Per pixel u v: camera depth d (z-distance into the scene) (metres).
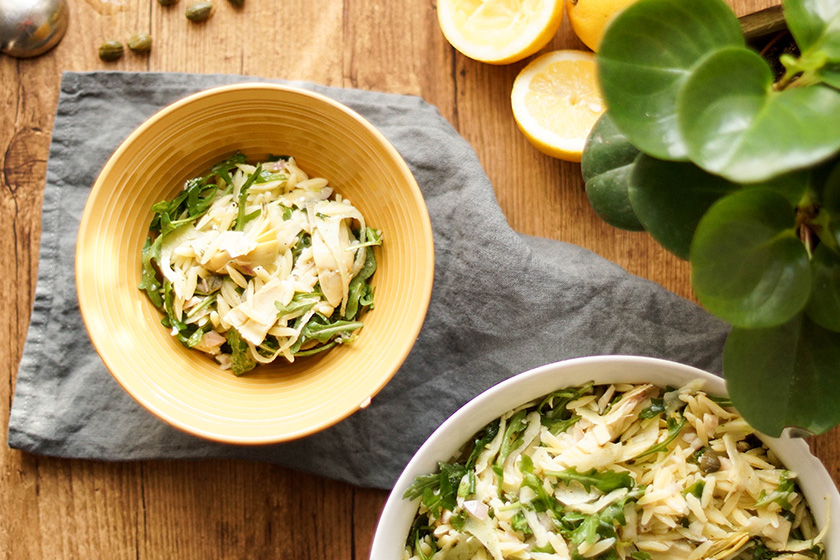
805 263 0.45
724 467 0.59
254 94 0.59
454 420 0.56
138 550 0.64
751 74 0.42
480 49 0.63
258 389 0.60
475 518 0.58
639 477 0.59
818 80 0.45
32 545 0.64
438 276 0.64
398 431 0.64
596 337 0.64
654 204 0.48
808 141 0.40
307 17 0.66
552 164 0.66
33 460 0.64
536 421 0.60
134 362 0.58
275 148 0.62
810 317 0.48
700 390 0.59
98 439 0.64
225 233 0.59
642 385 0.59
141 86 0.64
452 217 0.64
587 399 0.60
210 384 0.60
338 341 0.60
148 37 0.65
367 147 0.59
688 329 0.64
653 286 0.64
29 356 0.64
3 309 0.65
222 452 0.64
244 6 0.65
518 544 0.58
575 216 0.65
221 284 0.60
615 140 0.54
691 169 0.48
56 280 0.64
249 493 0.65
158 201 0.60
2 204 0.65
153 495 0.65
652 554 0.59
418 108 0.65
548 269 0.63
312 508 0.65
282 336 0.60
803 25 0.45
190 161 0.61
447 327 0.64
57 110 0.64
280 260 0.60
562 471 0.58
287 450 0.64
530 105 0.64
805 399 0.48
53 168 0.64
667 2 0.44
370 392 0.58
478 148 0.66
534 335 0.64
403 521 0.58
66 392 0.64
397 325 0.59
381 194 0.60
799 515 0.59
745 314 0.45
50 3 0.64
